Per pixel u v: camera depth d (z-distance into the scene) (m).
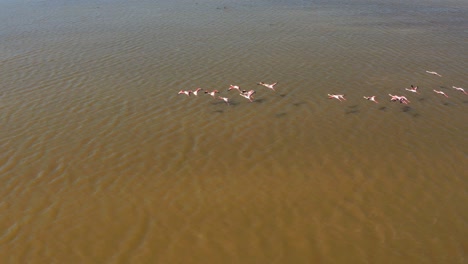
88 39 41.16
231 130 25.56
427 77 32.62
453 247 17.14
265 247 17.19
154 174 21.59
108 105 28.38
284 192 20.27
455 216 18.75
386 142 24.30
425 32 43.38
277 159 22.75
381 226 18.19
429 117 26.97
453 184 20.78
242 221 18.53
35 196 20.02
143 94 29.89
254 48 38.56
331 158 22.84
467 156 22.95
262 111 27.70
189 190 20.41
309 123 26.30
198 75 32.94
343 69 34.06
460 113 27.39
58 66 34.62
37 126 25.89
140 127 25.84
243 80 32.09
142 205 19.45
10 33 43.03
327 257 16.70
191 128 25.77
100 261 16.56
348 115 27.22
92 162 22.56
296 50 38.09
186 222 18.47
